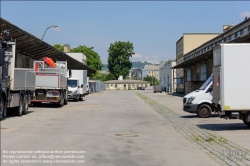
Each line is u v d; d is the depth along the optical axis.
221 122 16.61
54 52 37.25
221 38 44.22
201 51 56.78
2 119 16.83
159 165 7.84
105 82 143.75
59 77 25.91
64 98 29.53
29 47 31.50
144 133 12.98
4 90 15.64
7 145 9.90
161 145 10.38
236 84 13.09
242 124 15.62
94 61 104.06
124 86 144.50
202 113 18.98
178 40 81.88
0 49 14.37
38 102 27.31
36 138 11.21
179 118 18.88
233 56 13.09
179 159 8.48
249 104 13.08
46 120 16.95
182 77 72.75
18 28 22.44
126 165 7.77
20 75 17.94
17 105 17.89
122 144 10.42
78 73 38.88
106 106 29.19
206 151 9.48
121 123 16.25
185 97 19.45
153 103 34.34
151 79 181.50
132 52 127.12
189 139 11.55
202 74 48.88
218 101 13.56
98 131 13.24
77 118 18.34
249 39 25.50
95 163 7.92
